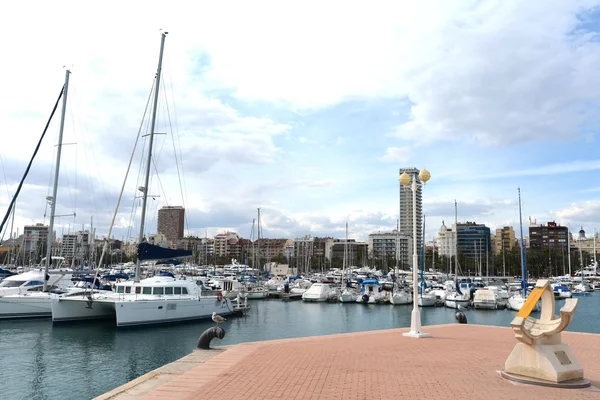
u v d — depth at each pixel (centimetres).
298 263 15075
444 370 1166
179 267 9406
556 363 1009
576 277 12862
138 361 2503
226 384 1012
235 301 5153
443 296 6322
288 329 3972
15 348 2723
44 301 3678
